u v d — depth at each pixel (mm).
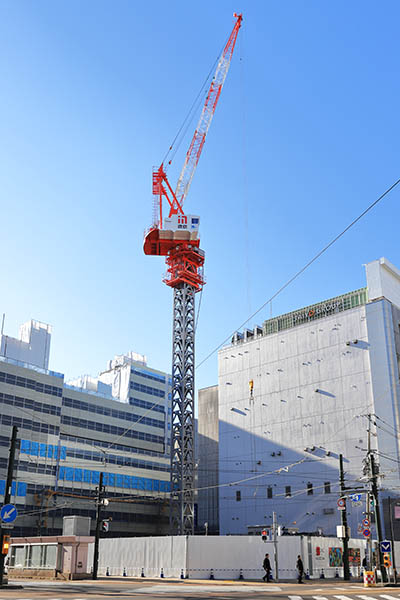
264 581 44812
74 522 54438
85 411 112875
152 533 115062
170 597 25594
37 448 98938
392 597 26797
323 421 84938
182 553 48438
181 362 102062
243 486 92312
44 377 104062
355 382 82875
